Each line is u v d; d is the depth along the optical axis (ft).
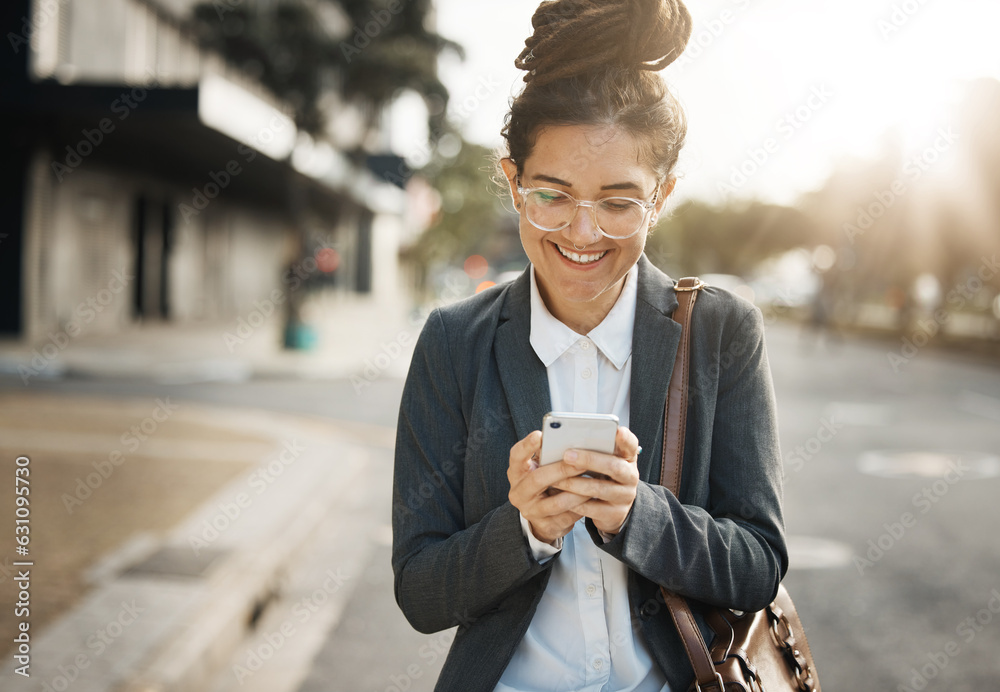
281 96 50.98
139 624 10.57
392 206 98.68
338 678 10.67
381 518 18.01
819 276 78.64
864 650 11.53
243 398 34.30
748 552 3.81
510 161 4.08
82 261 52.11
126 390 34.91
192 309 70.85
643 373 4.08
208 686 10.23
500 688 4.01
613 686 3.98
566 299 3.94
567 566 4.03
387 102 52.65
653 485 3.81
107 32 51.11
